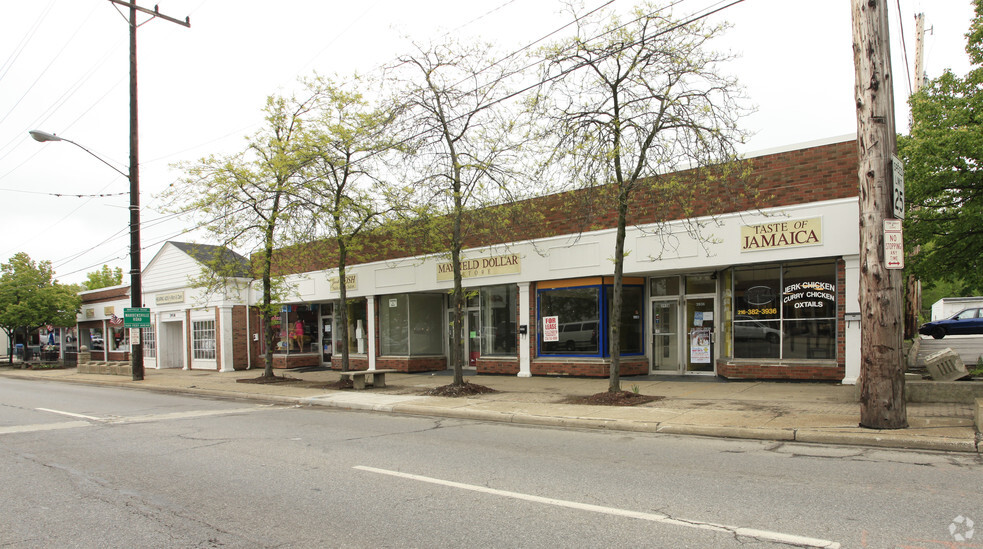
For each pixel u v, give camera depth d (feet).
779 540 14.88
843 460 23.45
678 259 48.08
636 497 19.04
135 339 77.05
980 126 35.14
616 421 32.73
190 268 95.14
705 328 51.34
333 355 80.38
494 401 42.57
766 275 46.37
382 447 28.76
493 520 17.12
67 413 44.70
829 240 41.70
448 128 48.32
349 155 55.57
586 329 54.80
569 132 40.01
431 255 59.88
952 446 24.26
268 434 33.27
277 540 15.99
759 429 28.63
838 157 41.55
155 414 43.37
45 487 22.36
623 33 37.99
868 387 27.37
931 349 44.98
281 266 67.15
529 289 58.08
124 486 22.21
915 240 40.29
